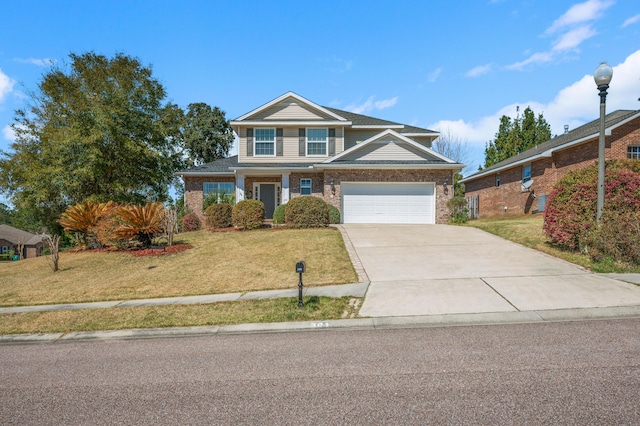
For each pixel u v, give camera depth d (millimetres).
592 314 6215
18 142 25875
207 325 6809
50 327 7258
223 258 12312
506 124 41656
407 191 19516
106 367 5125
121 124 24281
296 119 22281
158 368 4957
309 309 7242
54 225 27906
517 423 3195
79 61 26531
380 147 20234
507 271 9117
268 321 6785
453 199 19047
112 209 15625
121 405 3934
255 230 16891
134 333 6668
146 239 14820
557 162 20547
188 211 22500
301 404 3732
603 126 9383
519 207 23859
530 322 6090
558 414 3305
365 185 19578
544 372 4164
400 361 4719
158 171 28016
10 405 4059
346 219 19531
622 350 4719
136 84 27641
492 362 4523
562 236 10312
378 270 9977
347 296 7996
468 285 8203
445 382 4043
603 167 9406
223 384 4312
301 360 4945
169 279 10695
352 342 5574
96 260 13531
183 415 3645
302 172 21547
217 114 45375
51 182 23016
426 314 6660
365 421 3346
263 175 21969
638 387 3742
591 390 3709
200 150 43969
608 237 9109
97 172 23297
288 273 10398
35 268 13445
